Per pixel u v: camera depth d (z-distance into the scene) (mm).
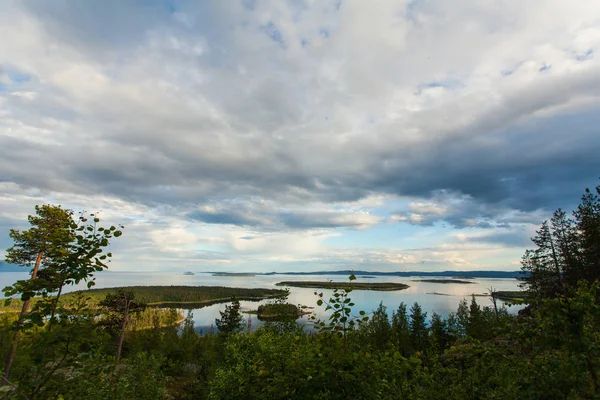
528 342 4797
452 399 6918
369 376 5129
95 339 4859
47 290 4598
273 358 7523
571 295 4301
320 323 6004
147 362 12031
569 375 3984
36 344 4434
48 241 4773
